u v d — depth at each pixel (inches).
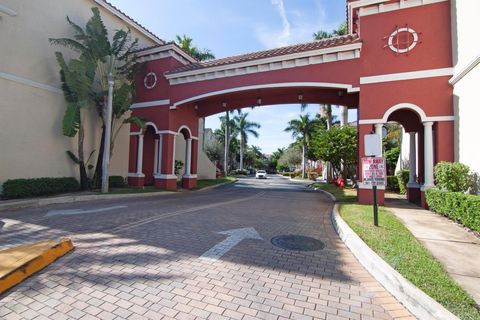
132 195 504.7
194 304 123.2
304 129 1636.3
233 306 122.6
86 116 569.0
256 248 203.2
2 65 423.2
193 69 590.9
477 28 317.4
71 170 531.2
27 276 143.5
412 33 416.2
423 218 308.5
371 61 437.4
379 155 257.0
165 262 169.9
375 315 119.7
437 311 110.7
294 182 1333.7
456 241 217.3
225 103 697.6
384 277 147.2
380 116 422.0
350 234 221.8
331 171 1080.2
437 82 397.4
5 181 417.1
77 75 469.4
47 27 497.7
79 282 140.8
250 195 610.9
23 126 449.7
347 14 542.3
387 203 445.7
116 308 118.2
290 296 133.3
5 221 269.6
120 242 207.2
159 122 635.5
